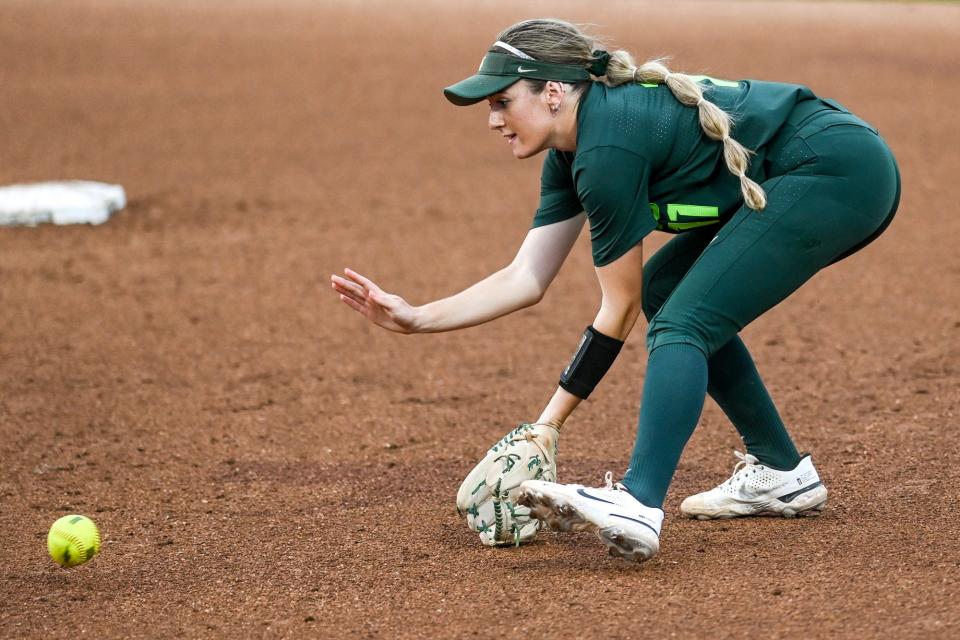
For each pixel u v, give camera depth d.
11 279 31.33
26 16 89.19
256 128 52.59
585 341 14.23
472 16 99.62
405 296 29.69
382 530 15.80
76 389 23.20
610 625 12.28
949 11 110.56
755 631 11.97
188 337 26.78
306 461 19.20
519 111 13.30
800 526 15.09
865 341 25.44
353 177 44.06
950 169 43.88
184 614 13.29
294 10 102.94
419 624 12.66
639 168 12.95
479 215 38.78
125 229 36.66
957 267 31.52
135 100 58.50
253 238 35.75
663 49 73.75
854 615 12.20
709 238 14.60
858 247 14.00
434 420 21.33
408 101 59.56
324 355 25.59
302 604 13.39
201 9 100.88
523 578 13.76
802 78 63.09
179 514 16.81
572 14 101.12
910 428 19.38
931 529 14.73
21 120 53.12
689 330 13.20
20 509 17.12
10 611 13.53
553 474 14.84
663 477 13.09
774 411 15.10
